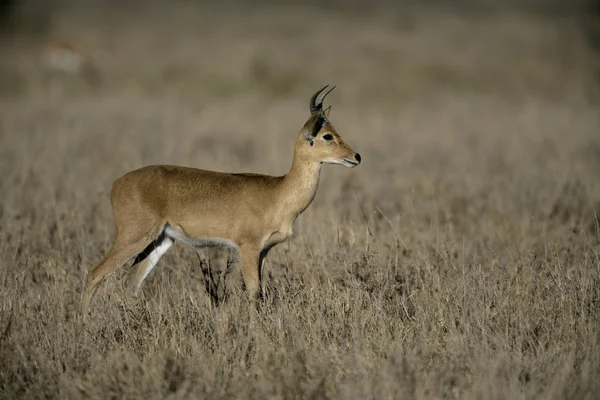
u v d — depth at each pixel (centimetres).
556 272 1266
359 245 1417
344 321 1152
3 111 4028
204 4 10438
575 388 930
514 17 8112
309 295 1220
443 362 1020
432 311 1180
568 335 1100
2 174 2238
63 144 2864
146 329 1145
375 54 6291
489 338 1091
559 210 1827
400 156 2830
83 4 10250
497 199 1973
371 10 9631
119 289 1275
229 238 1326
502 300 1181
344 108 4681
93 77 5756
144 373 1000
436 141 3244
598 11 7725
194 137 3175
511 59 6219
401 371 966
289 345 1093
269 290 1263
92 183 2091
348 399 930
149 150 2783
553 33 6994
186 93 5419
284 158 2697
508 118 4006
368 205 1914
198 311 1185
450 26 7656
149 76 5822
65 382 990
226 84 5669
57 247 1528
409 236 1580
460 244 1596
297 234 1581
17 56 6303
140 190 1301
